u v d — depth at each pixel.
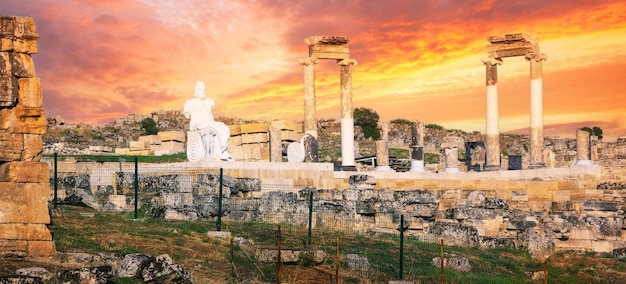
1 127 23.44
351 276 27.67
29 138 23.86
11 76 23.47
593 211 44.81
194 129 43.66
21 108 23.69
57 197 36.25
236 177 42.66
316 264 28.16
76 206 35.81
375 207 41.56
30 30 23.89
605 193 47.44
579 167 47.94
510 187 47.94
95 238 27.53
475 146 64.56
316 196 43.06
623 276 36.19
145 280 22.42
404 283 27.19
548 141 98.06
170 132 62.78
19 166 23.64
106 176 39.25
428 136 100.56
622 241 41.44
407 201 42.22
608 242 41.34
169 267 22.73
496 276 32.47
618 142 62.84
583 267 37.31
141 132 99.38
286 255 27.55
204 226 33.09
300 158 47.34
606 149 59.88
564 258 39.06
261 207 38.53
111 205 36.84
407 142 99.25
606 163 53.44
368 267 29.59
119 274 22.72
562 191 46.41
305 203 39.28
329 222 39.31
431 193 42.66
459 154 81.69
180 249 27.86
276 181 44.03
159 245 27.91
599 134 99.56
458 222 41.03
